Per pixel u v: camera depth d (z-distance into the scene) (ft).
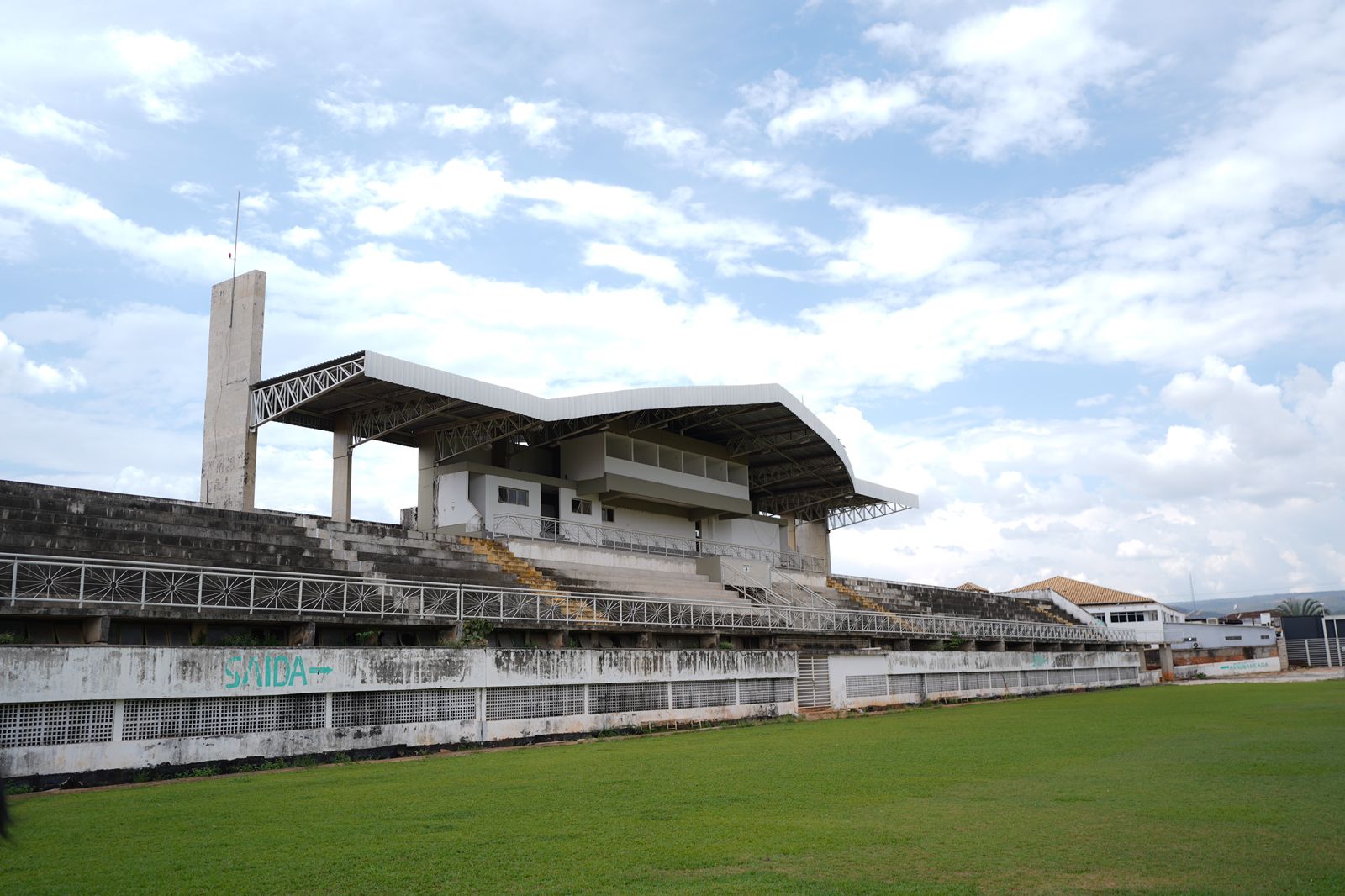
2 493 77.92
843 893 26.63
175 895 27.22
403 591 85.81
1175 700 127.95
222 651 62.13
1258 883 27.14
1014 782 49.67
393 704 71.92
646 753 68.44
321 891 27.53
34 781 53.31
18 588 65.05
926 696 138.92
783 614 126.52
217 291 118.52
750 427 157.89
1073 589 262.26
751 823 37.93
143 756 57.93
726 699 102.89
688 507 157.17
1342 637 277.44
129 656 57.82
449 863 30.86
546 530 134.72
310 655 66.64
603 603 106.52
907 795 45.37
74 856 32.76
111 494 84.94
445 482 127.24
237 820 39.96
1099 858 30.58
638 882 28.14
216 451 112.88
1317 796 42.63
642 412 145.69
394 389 108.68
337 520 112.37
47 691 54.34
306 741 65.77
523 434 136.15
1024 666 167.32
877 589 188.03
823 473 173.99
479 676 77.36
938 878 28.19
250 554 82.38
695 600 118.52
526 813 41.04
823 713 114.62
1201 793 44.21
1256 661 249.96
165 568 66.08
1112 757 60.29
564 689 85.05
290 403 106.63
